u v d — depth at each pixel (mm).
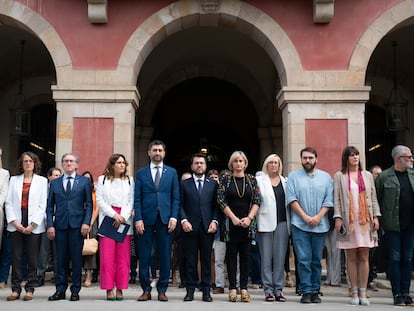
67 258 6871
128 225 6805
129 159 10227
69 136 10258
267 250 6840
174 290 8250
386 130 14500
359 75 10383
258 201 6727
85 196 6965
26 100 15883
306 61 10430
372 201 6625
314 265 6664
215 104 18109
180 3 10586
